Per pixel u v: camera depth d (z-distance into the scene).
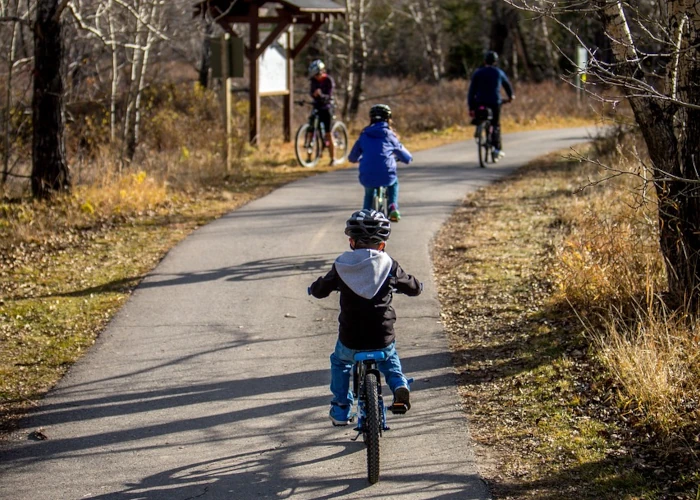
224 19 25.27
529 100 39.56
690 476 5.99
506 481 6.11
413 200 16.73
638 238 10.25
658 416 6.70
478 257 12.25
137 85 20.94
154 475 6.31
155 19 22.17
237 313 10.04
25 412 7.48
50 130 16.14
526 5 7.52
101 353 8.85
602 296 9.12
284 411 7.43
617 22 8.02
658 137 8.16
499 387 7.79
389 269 6.30
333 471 6.32
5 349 8.99
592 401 7.34
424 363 8.42
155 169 18.70
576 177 18.06
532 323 9.34
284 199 17.09
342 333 6.31
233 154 21.36
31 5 19.61
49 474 6.35
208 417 7.32
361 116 38.41
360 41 38.00
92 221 14.90
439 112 34.84
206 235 13.94
